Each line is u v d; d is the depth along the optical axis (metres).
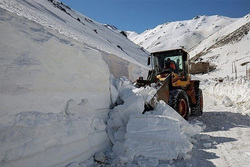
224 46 83.81
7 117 1.99
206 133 4.53
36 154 2.12
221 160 2.95
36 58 2.47
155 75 6.24
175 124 3.22
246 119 6.08
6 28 2.20
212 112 7.68
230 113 7.22
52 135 2.35
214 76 48.00
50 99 2.56
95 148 3.05
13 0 13.19
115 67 6.36
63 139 2.47
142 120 3.22
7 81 2.06
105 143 3.31
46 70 2.56
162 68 6.78
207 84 23.36
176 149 2.96
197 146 3.59
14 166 1.91
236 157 3.04
